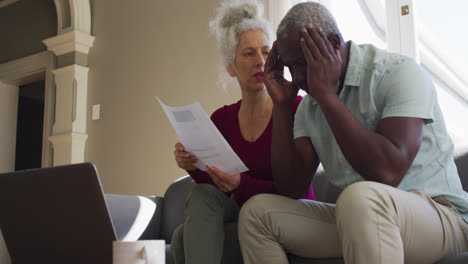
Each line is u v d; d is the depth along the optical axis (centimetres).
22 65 454
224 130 182
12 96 484
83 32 400
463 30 239
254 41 178
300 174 145
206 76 327
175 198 250
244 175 157
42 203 159
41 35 448
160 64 355
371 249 97
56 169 154
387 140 113
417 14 254
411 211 105
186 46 342
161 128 346
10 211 167
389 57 131
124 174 362
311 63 118
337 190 191
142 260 76
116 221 232
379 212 99
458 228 117
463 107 237
